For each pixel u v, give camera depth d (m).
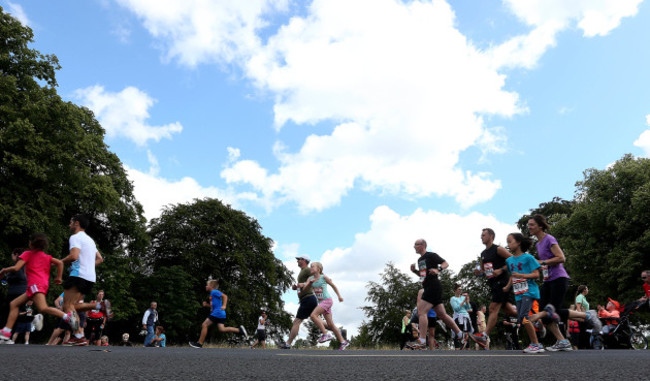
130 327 33.22
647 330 11.36
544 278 6.61
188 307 33.50
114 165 30.19
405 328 15.88
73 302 7.33
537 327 6.79
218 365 2.94
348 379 2.27
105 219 30.58
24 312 9.58
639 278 28.89
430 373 2.58
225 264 38.81
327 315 9.91
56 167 22.70
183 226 38.03
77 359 3.17
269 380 2.18
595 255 31.19
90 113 29.73
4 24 23.30
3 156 20.98
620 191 32.22
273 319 39.91
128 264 30.16
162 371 2.51
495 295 8.80
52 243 21.88
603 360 3.55
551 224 35.94
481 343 8.84
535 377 2.37
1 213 19.88
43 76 24.50
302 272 10.13
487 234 9.00
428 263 9.24
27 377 2.12
